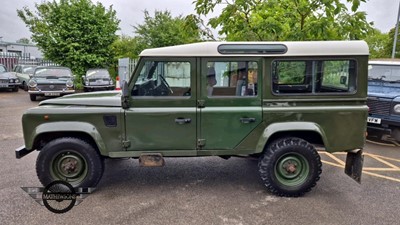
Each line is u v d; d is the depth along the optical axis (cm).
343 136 371
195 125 367
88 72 1594
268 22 611
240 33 642
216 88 364
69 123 360
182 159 522
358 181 374
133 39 1938
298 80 367
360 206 351
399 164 507
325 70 365
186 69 360
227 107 367
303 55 359
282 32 616
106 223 310
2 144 593
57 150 365
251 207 348
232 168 478
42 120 360
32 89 1185
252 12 655
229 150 373
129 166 482
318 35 589
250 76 364
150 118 363
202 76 360
